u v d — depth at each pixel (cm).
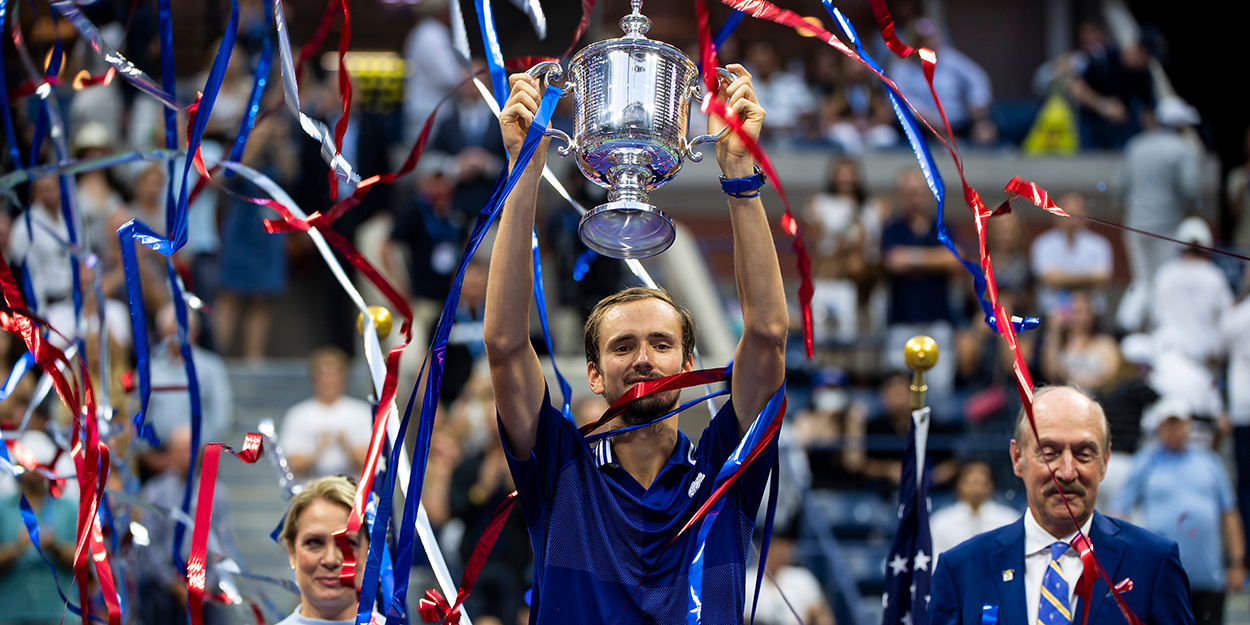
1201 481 1266
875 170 2570
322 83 2525
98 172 1590
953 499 1573
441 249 1852
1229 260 1845
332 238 554
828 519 1623
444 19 2581
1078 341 1708
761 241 539
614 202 500
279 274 1895
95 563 579
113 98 1891
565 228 1773
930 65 525
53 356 586
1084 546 516
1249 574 1484
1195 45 2845
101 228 1553
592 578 533
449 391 1697
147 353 580
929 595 679
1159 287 1805
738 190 529
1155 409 1387
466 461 1404
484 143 2052
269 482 1678
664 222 501
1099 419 636
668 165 516
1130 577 627
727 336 1875
